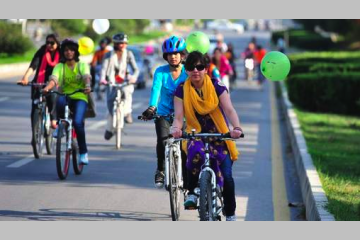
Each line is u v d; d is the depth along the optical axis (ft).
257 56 251.19
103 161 98.94
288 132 135.23
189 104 57.16
